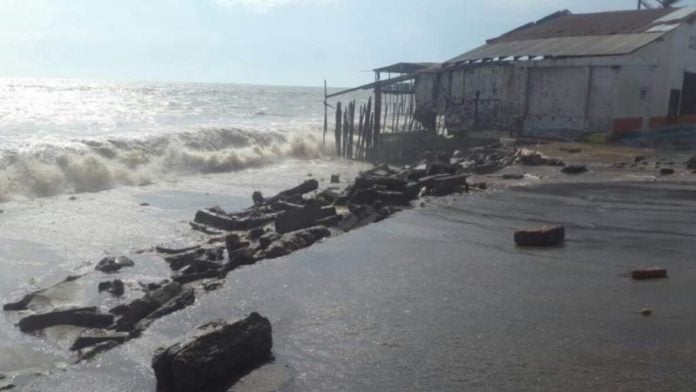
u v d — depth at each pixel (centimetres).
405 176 1586
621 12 3120
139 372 491
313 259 815
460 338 540
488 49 3109
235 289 690
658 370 471
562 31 3064
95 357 545
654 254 837
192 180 2172
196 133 2697
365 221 1083
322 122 4666
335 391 444
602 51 2461
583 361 489
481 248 874
